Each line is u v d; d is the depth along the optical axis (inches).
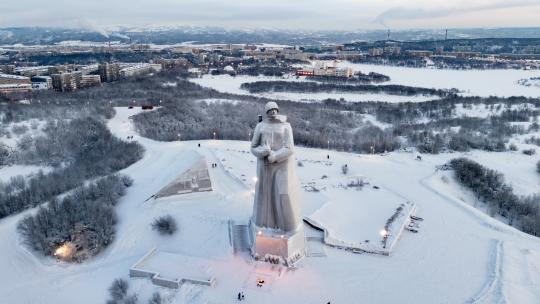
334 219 2783.0
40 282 2251.5
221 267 2194.9
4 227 2871.6
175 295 1993.1
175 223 2637.8
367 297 2006.6
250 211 2810.0
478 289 2090.3
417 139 5255.9
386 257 2367.1
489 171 4033.0
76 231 2500.0
